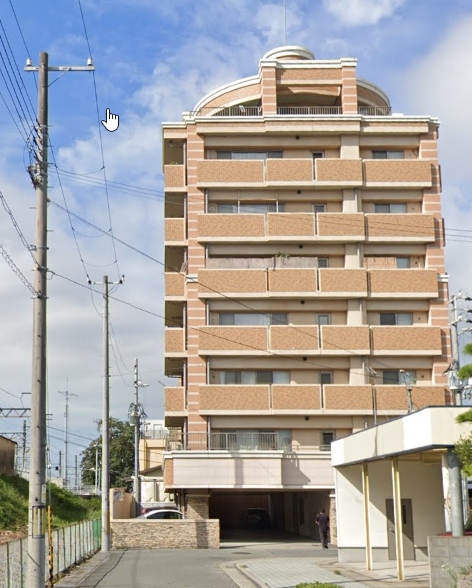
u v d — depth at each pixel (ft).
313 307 172.14
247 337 167.43
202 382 166.71
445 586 64.34
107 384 139.03
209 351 166.61
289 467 159.63
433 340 170.09
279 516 208.85
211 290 169.78
